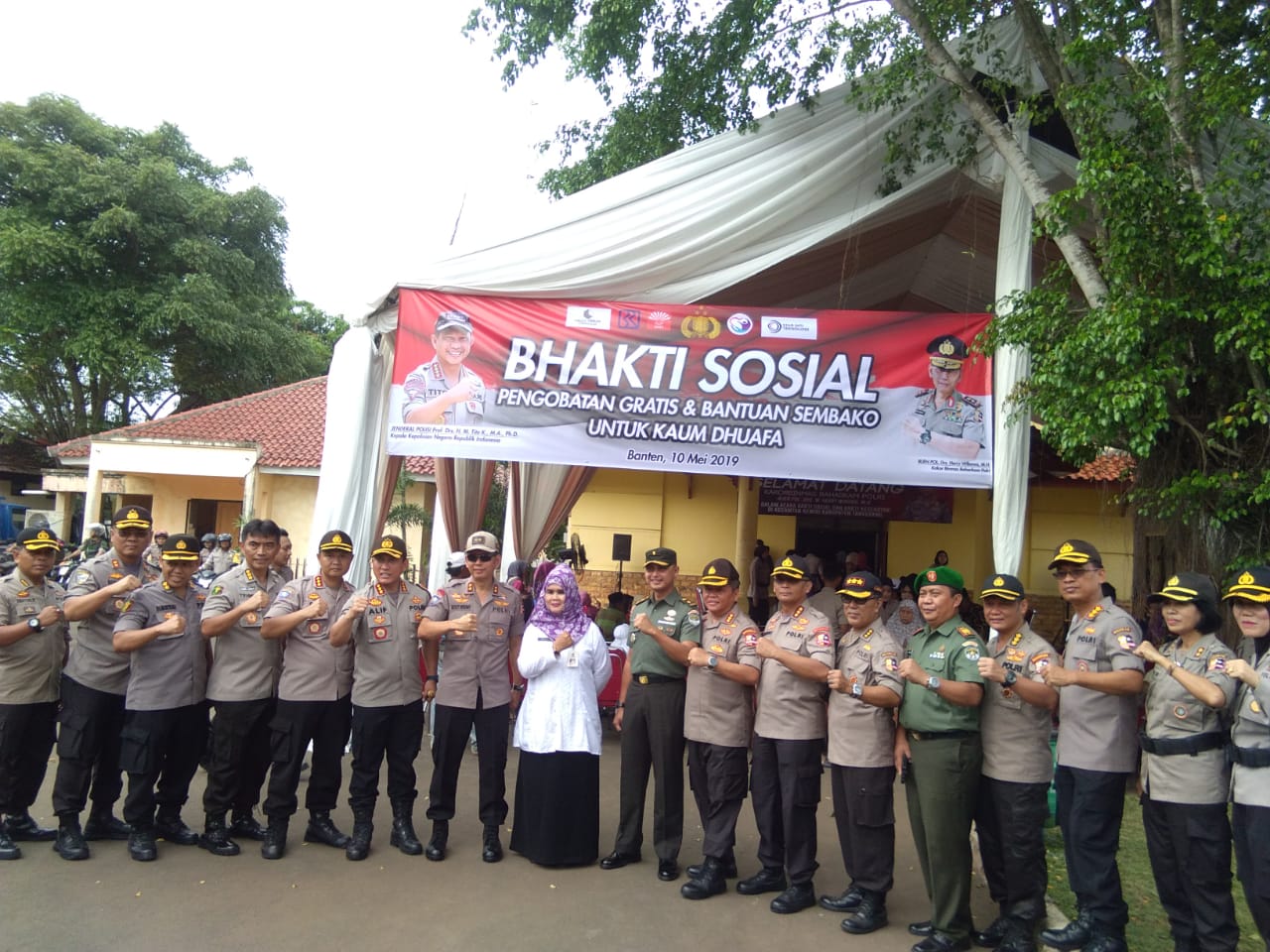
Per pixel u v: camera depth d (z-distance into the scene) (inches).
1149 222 204.7
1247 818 139.3
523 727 203.0
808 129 291.1
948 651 166.4
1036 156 276.7
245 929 163.2
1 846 192.2
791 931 170.7
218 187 1100.5
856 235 323.6
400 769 207.3
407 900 178.2
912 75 269.6
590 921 171.8
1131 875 202.2
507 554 424.2
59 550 199.9
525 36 324.8
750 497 568.7
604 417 281.1
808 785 180.7
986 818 172.2
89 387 1037.8
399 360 286.2
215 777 199.9
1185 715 150.8
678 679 199.5
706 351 280.4
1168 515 235.9
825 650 177.9
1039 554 547.2
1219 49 224.4
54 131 994.7
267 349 1039.0
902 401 273.9
